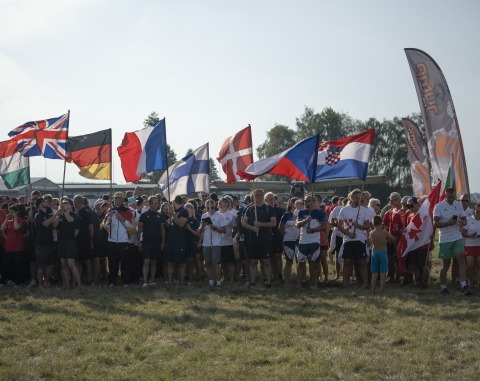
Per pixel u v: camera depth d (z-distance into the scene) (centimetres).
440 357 650
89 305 973
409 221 1187
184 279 1301
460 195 1304
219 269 1229
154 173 6594
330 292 1116
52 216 1179
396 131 6725
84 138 1316
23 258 1254
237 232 1315
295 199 1273
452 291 1115
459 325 800
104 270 1365
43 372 605
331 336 752
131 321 845
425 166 1880
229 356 662
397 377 579
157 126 1344
